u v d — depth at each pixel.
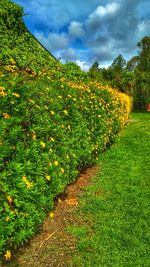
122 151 11.45
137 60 42.81
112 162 9.87
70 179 6.97
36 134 5.22
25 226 4.46
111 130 12.26
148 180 8.20
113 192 7.29
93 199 6.73
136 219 5.98
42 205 4.99
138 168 9.27
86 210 6.27
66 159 6.34
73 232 5.39
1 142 4.21
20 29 12.66
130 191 7.36
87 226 5.68
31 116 5.11
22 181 4.35
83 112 8.37
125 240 5.25
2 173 4.18
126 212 6.26
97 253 4.91
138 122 22.25
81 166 8.60
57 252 4.88
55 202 6.49
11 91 4.71
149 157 10.62
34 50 12.77
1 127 4.21
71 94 7.36
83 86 9.66
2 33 11.48
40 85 5.93
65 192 7.07
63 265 4.62
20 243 4.86
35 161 4.96
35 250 4.87
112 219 5.95
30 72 8.48
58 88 7.09
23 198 4.43
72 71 13.98
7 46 11.04
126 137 14.78
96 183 7.84
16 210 4.25
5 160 4.43
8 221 4.15
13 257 4.61
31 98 5.27
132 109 35.41
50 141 5.64
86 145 7.98
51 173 5.50
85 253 4.89
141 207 6.49
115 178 8.29
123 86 36.28
